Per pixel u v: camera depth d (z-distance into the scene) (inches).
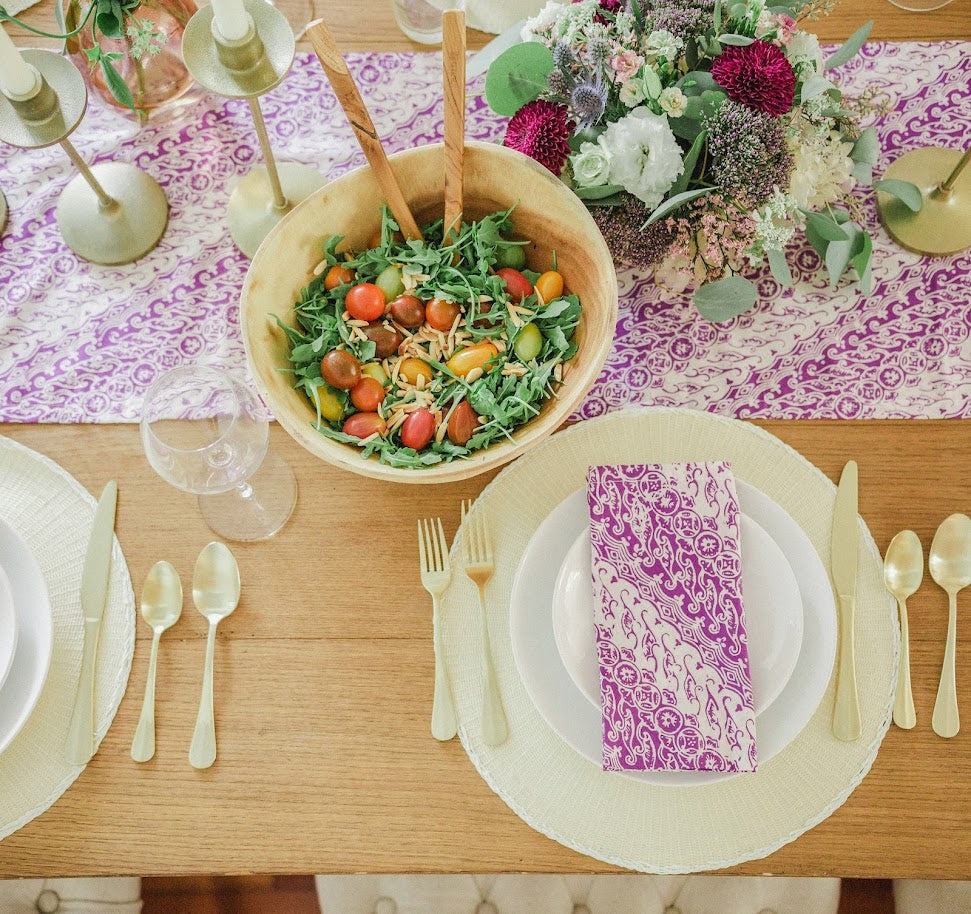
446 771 32.6
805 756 32.2
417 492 35.8
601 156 31.6
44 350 37.9
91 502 35.5
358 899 51.8
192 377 31.6
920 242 38.1
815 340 37.5
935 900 51.0
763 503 33.8
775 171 31.4
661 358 37.5
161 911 52.9
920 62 40.6
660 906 51.1
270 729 33.1
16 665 32.2
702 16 32.4
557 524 33.9
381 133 40.8
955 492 35.4
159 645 33.8
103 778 32.5
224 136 40.6
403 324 34.8
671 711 30.7
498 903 51.3
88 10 31.6
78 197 38.9
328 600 34.6
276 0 41.4
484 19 40.9
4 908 52.1
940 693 32.7
